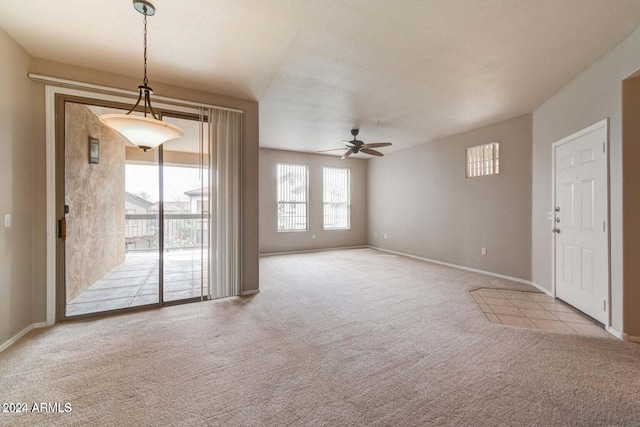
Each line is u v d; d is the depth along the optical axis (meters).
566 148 3.37
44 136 2.70
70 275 3.06
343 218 7.98
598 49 2.56
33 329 2.63
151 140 2.01
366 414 1.58
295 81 3.18
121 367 2.02
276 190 6.95
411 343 2.40
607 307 2.66
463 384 1.84
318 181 7.54
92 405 1.64
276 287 4.06
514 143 4.48
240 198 3.65
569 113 3.27
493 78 3.13
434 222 6.00
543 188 3.92
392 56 2.66
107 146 3.47
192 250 3.58
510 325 2.79
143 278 3.53
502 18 2.12
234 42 2.44
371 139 5.89
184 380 1.88
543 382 1.86
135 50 2.55
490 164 4.89
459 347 2.34
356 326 2.74
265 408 1.62
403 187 6.88
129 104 3.07
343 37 2.37
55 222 2.78
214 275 3.50
